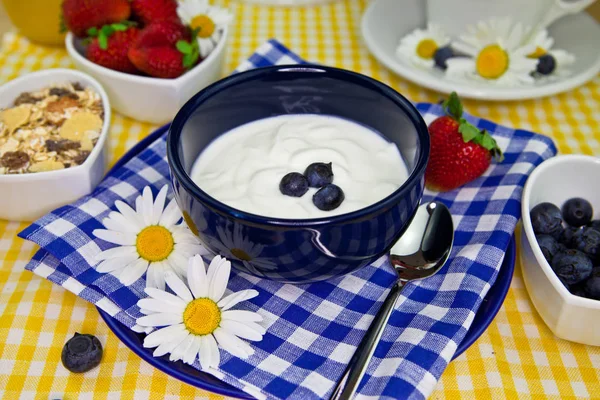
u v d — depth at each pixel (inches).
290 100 17.4
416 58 22.6
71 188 18.0
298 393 14.7
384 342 15.6
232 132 17.4
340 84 16.9
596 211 18.0
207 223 14.8
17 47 23.8
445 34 22.9
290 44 24.3
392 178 16.3
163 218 16.9
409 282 16.6
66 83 20.0
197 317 15.3
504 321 17.1
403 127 16.3
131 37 20.3
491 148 17.7
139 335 15.6
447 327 15.4
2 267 17.8
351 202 15.7
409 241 17.1
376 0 23.9
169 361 15.2
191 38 20.7
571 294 15.5
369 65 23.6
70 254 16.4
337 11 26.0
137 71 20.8
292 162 16.4
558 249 16.9
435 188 18.2
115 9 20.4
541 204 17.3
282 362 15.2
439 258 16.8
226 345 15.2
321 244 14.5
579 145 21.0
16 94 19.8
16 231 18.6
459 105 18.0
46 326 16.6
